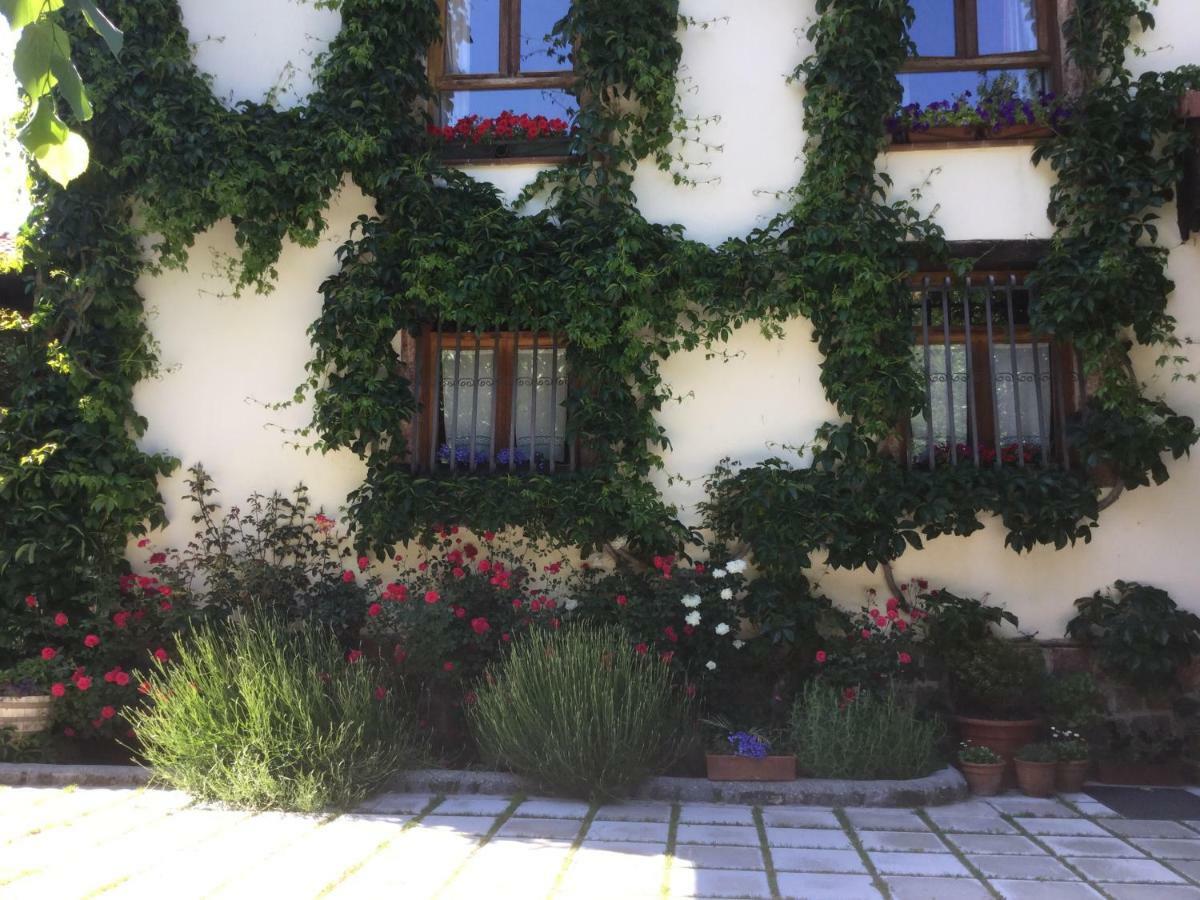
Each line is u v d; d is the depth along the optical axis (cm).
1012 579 588
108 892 357
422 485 594
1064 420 598
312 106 624
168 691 511
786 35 629
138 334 640
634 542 589
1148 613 549
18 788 496
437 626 534
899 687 559
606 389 596
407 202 604
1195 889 367
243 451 635
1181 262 588
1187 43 600
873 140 597
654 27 617
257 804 458
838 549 565
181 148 612
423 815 452
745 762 486
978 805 480
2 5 235
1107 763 529
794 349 610
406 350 629
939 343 613
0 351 630
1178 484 586
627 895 356
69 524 594
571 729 473
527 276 593
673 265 591
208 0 659
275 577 589
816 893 360
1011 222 600
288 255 643
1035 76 633
